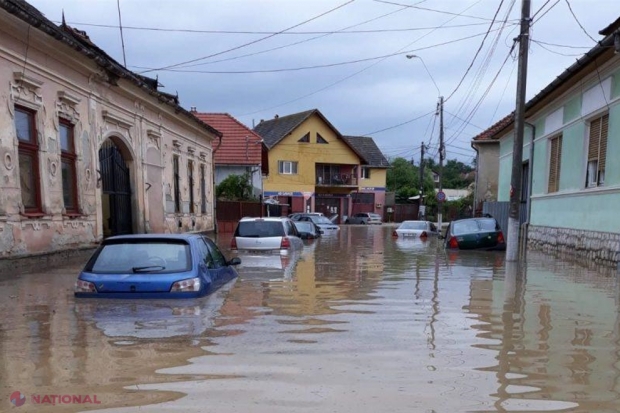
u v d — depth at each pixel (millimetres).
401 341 4270
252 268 9195
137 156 13852
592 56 10672
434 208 52562
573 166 13047
